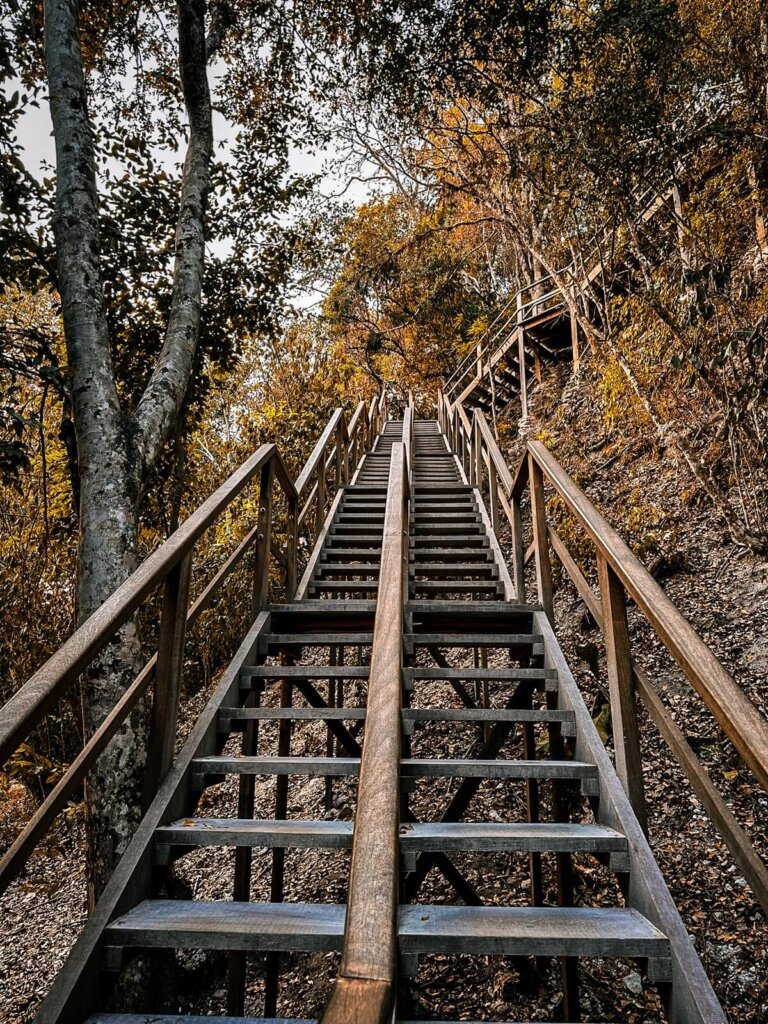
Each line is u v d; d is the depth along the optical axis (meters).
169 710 2.21
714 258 4.89
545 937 1.46
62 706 6.51
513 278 21.16
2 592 6.52
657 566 5.79
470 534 5.84
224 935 1.56
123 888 1.71
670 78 5.50
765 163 5.05
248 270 6.62
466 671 2.71
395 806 1.16
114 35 6.99
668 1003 1.44
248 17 7.41
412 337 20.50
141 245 5.79
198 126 5.82
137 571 2.00
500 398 16.05
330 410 11.64
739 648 4.55
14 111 4.14
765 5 4.95
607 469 8.10
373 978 0.76
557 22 6.63
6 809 6.02
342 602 3.40
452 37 6.72
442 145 12.47
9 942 4.99
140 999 2.92
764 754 1.08
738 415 4.54
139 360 6.04
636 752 1.93
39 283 4.94
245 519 8.80
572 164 6.18
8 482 4.41
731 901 3.18
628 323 6.57
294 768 2.19
